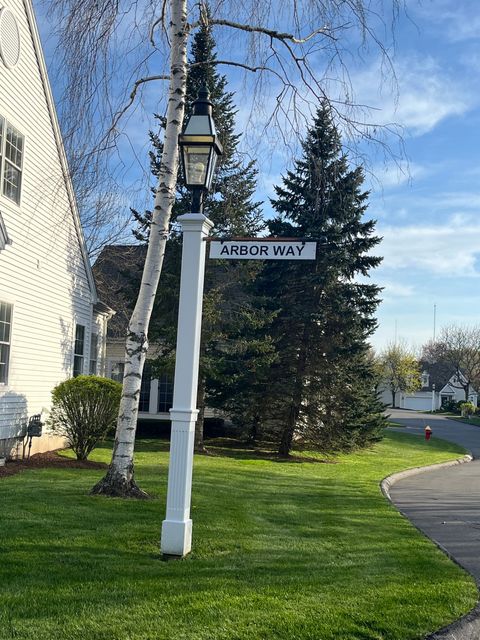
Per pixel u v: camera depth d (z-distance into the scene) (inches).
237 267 725.3
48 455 565.3
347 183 701.9
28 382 563.5
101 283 1019.3
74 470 471.8
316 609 193.0
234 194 685.3
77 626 170.4
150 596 196.4
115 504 334.0
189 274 252.8
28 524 281.9
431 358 3814.0
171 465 250.1
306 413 783.1
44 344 602.2
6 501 330.3
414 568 255.3
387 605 201.6
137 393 367.9
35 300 576.7
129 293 740.0
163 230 362.3
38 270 581.9
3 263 503.8
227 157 666.2
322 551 276.5
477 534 365.4
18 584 201.9
